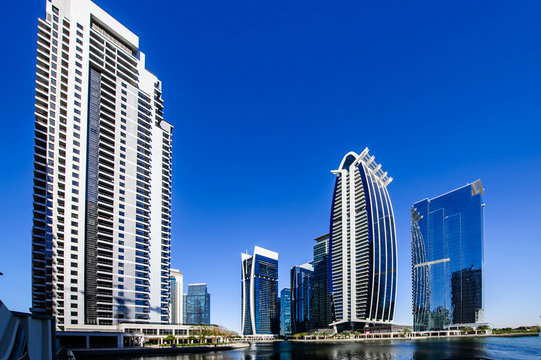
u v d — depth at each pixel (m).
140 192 189.62
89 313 154.12
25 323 28.27
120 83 190.12
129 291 171.00
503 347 158.00
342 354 143.50
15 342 23.45
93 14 182.75
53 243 148.50
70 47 170.38
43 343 32.09
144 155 196.62
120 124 186.12
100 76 181.00
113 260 168.00
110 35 194.75
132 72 199.12
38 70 160.25
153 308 187.50
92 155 169.50
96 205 166.62
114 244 170.00
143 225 186.12
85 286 155.00
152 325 175.75
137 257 178.50
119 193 178.25
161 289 194.00
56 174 155.50
